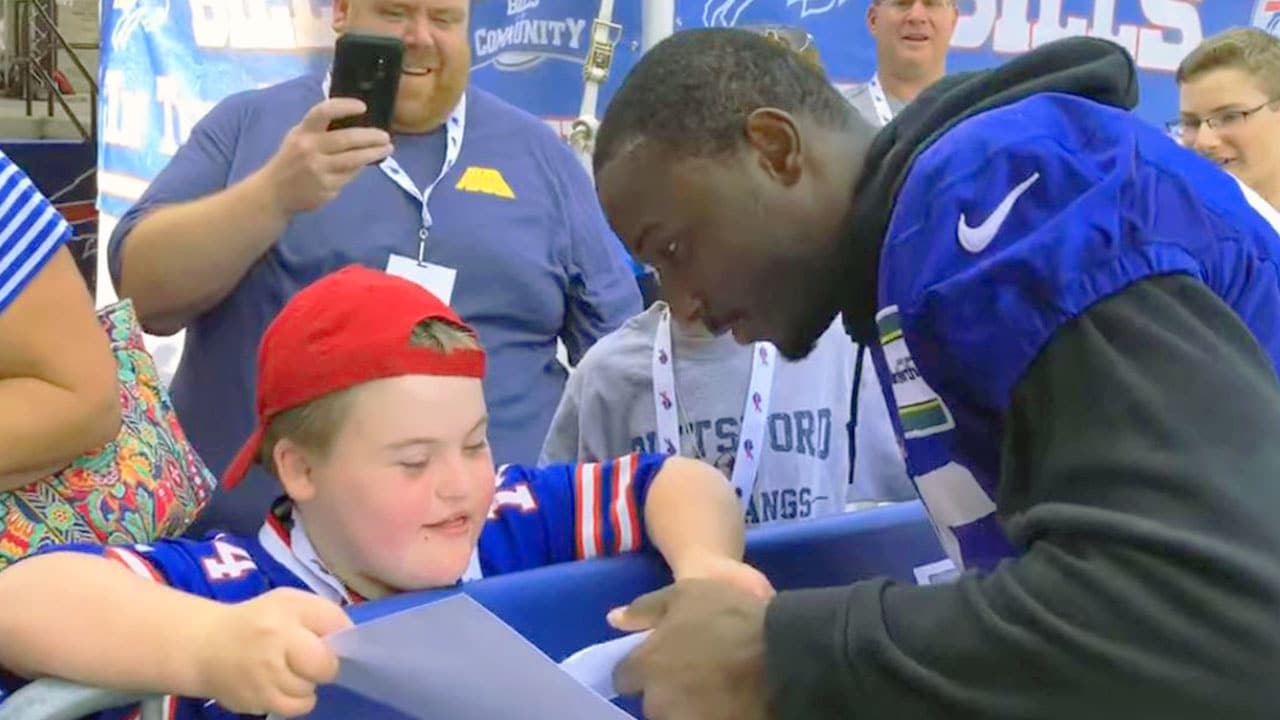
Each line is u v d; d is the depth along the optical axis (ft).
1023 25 10.84
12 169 4.11
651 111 2.97
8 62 17.26
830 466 5.94
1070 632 2.20
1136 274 2.42
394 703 2.86
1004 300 2.44
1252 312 2.59
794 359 3.32
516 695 2.57
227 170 6.82
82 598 2.79
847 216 2.95
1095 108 2.74
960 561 2.96
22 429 4.00
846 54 10.21
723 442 5.80
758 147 2.93
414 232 6.72
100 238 9.96
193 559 3.35
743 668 2.59
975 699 2.29
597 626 3.62
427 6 6.59
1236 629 2.10
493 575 3.84
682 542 3.70
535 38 9.36
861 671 2.41
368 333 3.40
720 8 9.61
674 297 3.20
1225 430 2.23
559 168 7.30
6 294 3.98
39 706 2.67
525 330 7.01
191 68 9.44
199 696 2.72
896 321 2.72
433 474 3.39
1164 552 2.16
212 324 6.59
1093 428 2.32
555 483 4.09
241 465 3.72
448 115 6.98
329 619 2.74
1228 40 9.80
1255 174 9.69
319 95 7.04
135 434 4.54
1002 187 2.55
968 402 2.62
